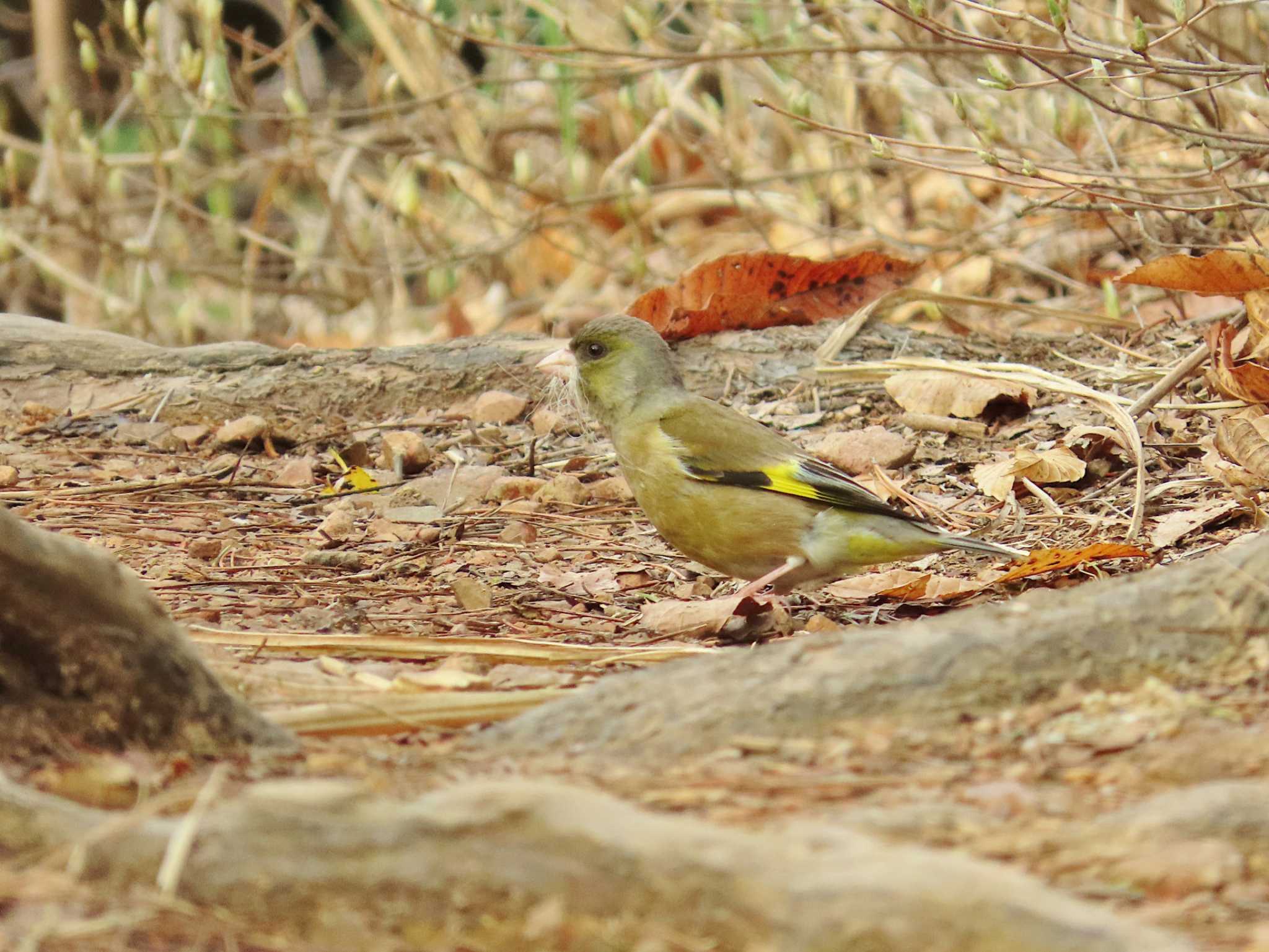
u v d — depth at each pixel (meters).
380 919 4.38
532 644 7.84
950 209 21.50
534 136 25.22
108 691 5.60
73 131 20.39
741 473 9.89
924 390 13.52
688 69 22.23
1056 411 13.31
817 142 20.69
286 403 14.85
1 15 28.48
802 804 5.17
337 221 20.09
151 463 13.62
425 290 26.28
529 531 11.42
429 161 21.84
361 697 6.59
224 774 5.46
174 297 23.64
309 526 11.72
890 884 4.16
